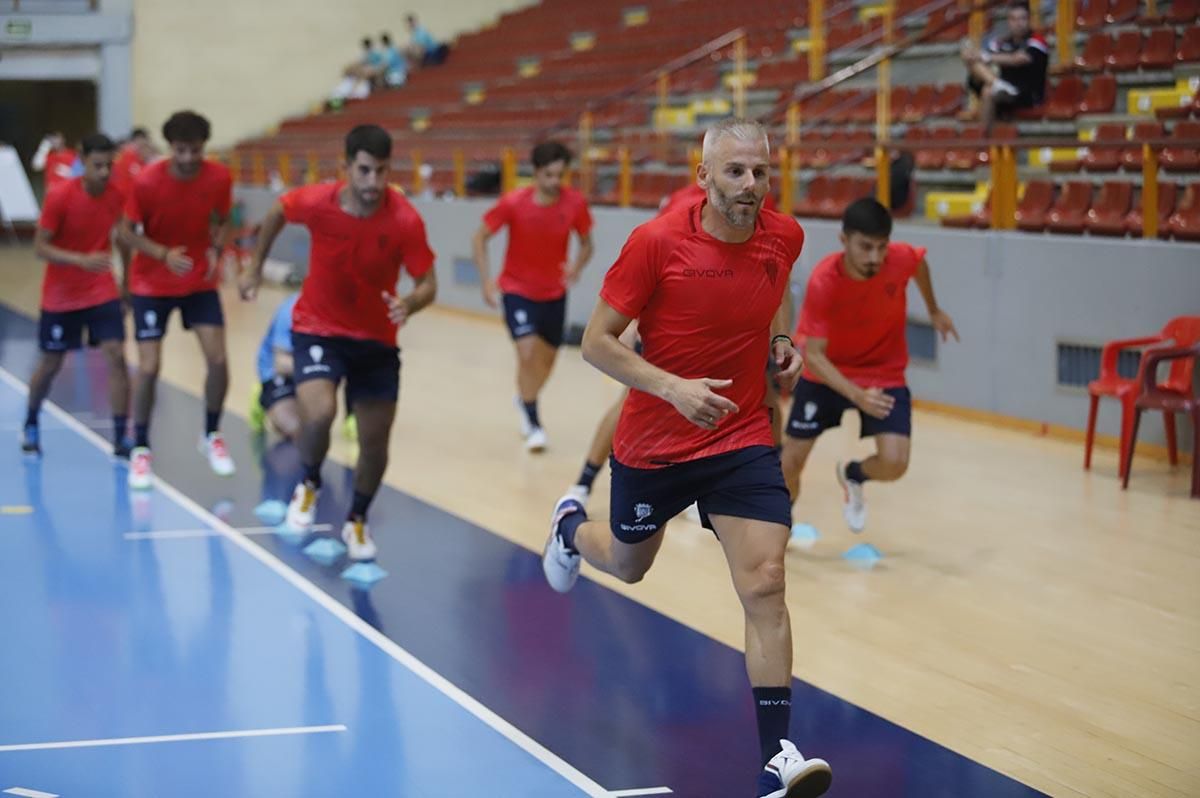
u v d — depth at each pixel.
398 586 8.96
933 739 6.50
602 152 23.02
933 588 8.87
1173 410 11.05
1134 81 16.75
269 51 38.19
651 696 7.05
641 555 6.37
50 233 11.89
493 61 34.00
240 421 14.58
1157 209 12.90
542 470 12.40
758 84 22.64
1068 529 10.22
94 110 42.06
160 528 10.35
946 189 17.73
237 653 7.65
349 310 8.84
